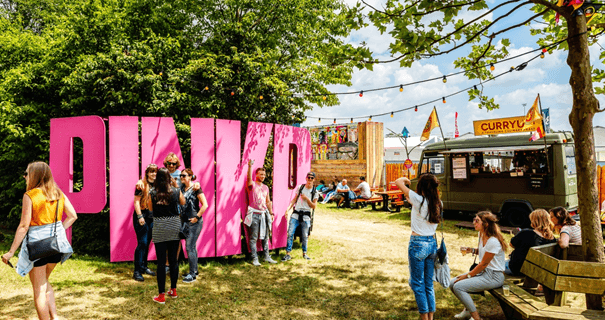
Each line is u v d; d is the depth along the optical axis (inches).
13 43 434.3
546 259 146.3
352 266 263.1
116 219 251.9
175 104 379.2
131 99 347.6
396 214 525.0
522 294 152.1
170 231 181.9
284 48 540.1
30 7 715.4
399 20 170.7
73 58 390.9
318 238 358.9
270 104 452.8
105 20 394.9
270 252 303.4
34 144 362.9
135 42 378.3
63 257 150.1
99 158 253.6
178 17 479.5
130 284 213.0
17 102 370.0
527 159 402.6
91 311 172.7
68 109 370.6
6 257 134.9
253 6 492.1
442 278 158.4
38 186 143.6
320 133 805.9
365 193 583.2
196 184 220.2
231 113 438.0
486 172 433.1
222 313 176.4
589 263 134.7
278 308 185.2
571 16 149.8
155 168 222.1
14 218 405.1
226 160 275.1
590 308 145.2
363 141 720.3
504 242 158.4
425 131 383.9
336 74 514.9
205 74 400.2
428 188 153.0
